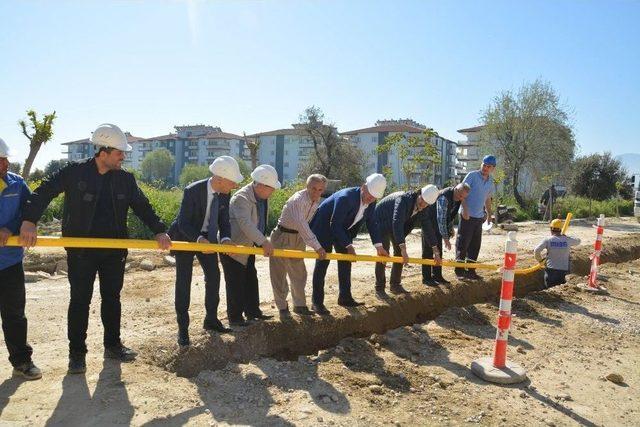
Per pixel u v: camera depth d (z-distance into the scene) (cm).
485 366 533
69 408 361
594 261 959
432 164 2356
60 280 849
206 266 496
